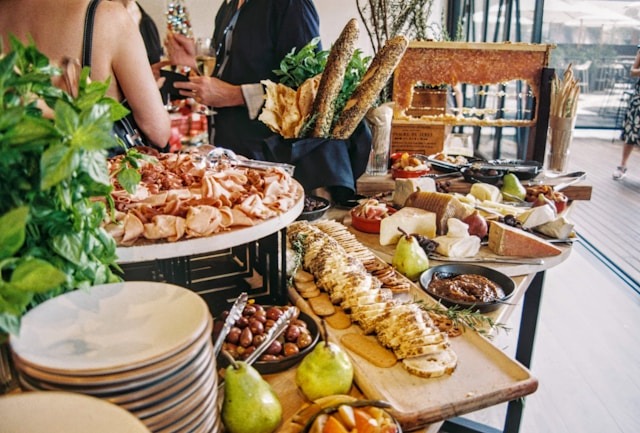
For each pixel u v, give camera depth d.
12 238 0.62
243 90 2.26
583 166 6.76
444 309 1.35
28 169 0.71
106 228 1.09
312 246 1.56
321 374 1.03
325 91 1.97
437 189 2.40
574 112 2.69
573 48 7.50
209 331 0.77
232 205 1.28
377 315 1.26
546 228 1.96
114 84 1.69
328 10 4.80
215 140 2.63
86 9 1.55
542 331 3.35
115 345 0.71
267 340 1.15
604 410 2.68
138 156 1.04
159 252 1.10
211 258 1.62
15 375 0.92
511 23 4.79
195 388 0.75
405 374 1.13
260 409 0.93
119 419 0.62
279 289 1.42
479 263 1.75
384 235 1.86
